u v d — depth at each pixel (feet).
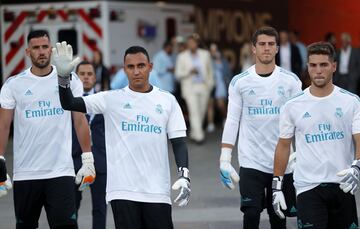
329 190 27.81
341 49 75.15
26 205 31.42
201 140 71.61
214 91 80.48
